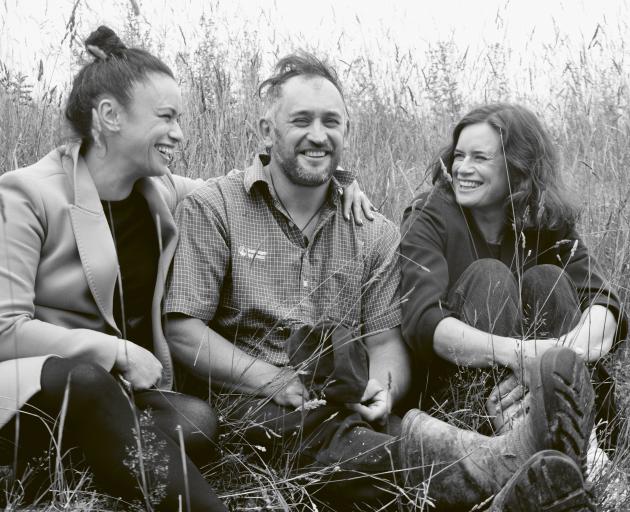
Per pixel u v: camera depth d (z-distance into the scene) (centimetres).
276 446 258
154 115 258
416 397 306
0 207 223
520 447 227
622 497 246
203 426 249
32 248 250
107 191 264
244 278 284
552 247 314
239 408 267
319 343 260
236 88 478
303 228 294
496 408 271
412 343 293
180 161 411
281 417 260
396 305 302
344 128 293
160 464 219
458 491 233
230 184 292
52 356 231
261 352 283
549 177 317
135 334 276
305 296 287
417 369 305
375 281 301
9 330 239
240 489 252
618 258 370
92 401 220
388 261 301
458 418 282
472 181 312
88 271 254
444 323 285
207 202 287
